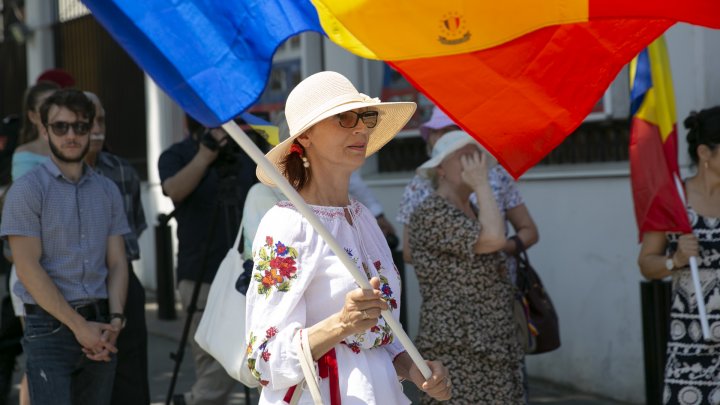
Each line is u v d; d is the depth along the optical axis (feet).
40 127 19.52
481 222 17.02
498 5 13.80
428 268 17.42
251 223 16.16
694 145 16.90
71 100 16.92
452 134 18.42
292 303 11.02
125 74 42.04
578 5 13.79
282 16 11.31
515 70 14.06
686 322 16.89
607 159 24.89
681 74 21.86
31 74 47.39
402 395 11.80
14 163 19.77
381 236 12.15
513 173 14.29
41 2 46.55
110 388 17.81
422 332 17.54
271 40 11.05
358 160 11.68
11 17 49.49
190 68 10.48
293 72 33.27
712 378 16.66
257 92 10.68
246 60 10.75
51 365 16.90
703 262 16.69
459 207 17.84
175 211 21.67
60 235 16.93
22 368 29.37
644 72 17.16
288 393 11.19
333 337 10.75
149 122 40.19
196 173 20.72
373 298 10.60
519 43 14.02
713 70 21.40
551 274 25.23
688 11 13.76
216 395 20.53
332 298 11.24
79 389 17.57
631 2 13.75
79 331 16.70
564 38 14.14
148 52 10.32
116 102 42.91
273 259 11.13
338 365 11.25
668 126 17.12
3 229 16.55
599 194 23.98
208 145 20.53
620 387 23.80
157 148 39.70
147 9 10.34
